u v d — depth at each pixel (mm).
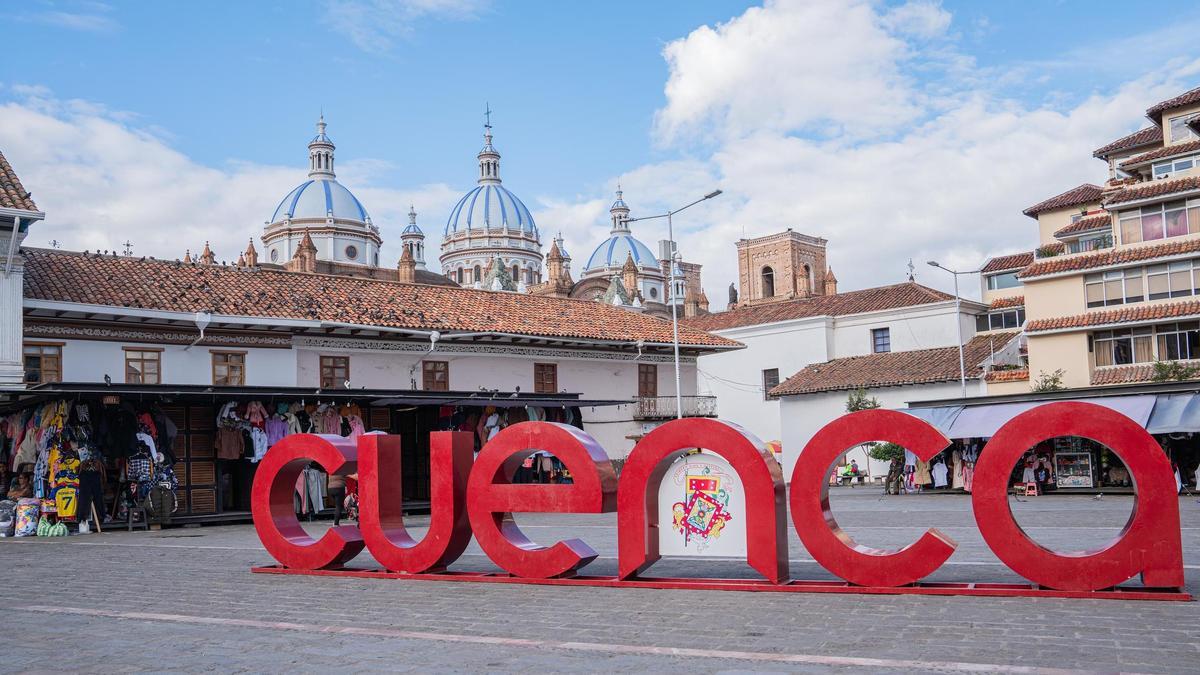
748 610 9547
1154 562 9555
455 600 10688
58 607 10695
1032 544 9953
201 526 23766
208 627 9258
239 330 28266
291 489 14133
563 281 100438
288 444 13594
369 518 12930
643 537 11344
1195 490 31062
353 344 30797
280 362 29156
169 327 27078
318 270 82250
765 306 63500
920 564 10203
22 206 23594
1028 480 33438
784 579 11023
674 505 11562
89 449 22016
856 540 16906
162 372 26906
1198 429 29281
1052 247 45844
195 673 7289
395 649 8078
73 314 25047
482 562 14391
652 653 7652
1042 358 39188
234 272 31188
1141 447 9625
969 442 35062
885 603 9734
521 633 8680
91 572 14047
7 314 23562
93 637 8805
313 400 26188
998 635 7980
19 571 14406
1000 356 44000
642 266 112875
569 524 22000
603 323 38562
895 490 35469
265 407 25828
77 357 25453
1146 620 8445
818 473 10750
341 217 87125
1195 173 36906
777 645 7836
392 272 87000
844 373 48500
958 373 43250
